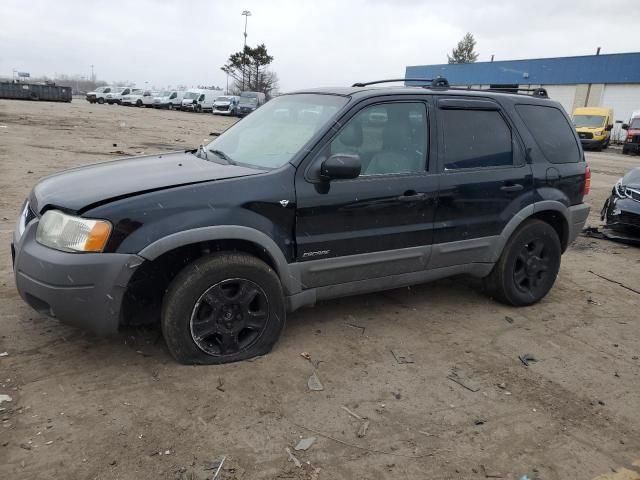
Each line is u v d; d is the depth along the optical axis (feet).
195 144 59.88
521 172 15.33
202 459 8.86
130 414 9.86
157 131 76.69
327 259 12.48
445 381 11.73
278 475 8.63
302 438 9.54
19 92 167.53
